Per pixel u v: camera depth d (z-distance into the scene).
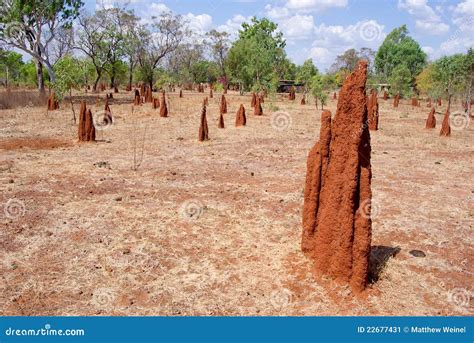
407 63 61.62
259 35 47.69
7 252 6.07
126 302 4.96
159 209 8.04
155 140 15.79
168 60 64.38
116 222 7.32
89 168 11.05
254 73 44.09
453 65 30.30
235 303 4.98
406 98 47.22
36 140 15.20
